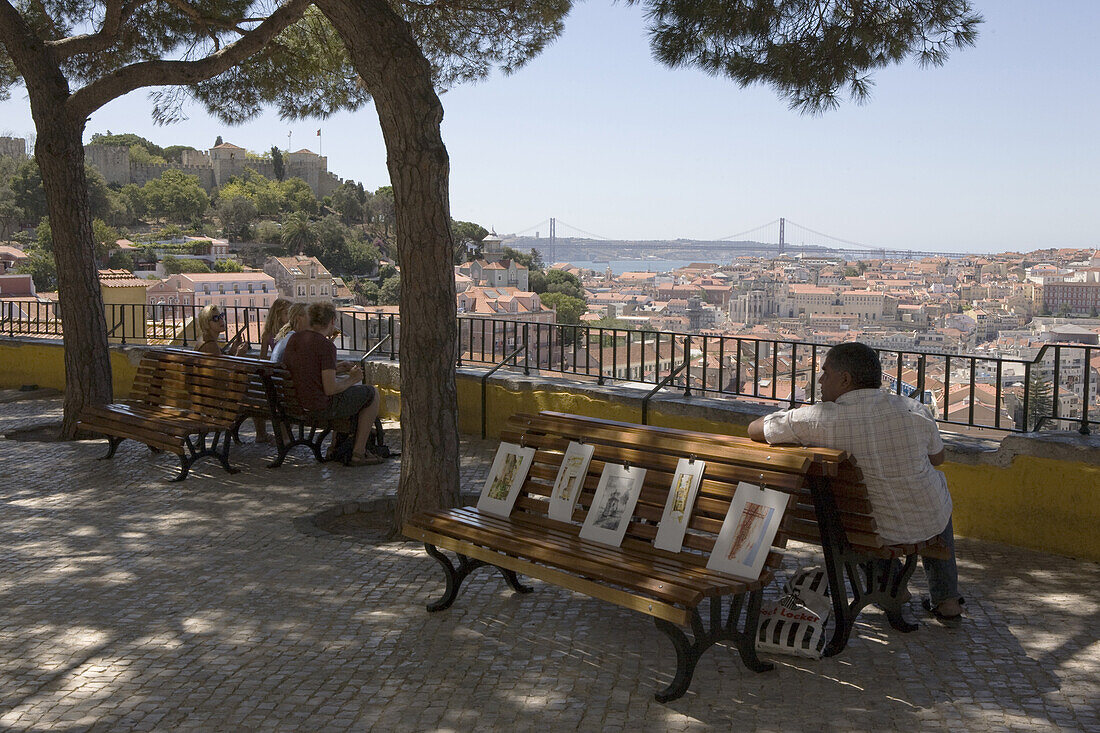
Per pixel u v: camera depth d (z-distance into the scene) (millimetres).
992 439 5484
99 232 130125
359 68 5160
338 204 181375
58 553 5129
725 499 3609
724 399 6844
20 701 3324
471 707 3244
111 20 8617
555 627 4004
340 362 7660
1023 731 3031
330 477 6906
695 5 6305
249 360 7320
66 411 8609
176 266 133375
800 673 3516
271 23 7973
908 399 3873
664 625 3293
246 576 4715
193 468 7234
